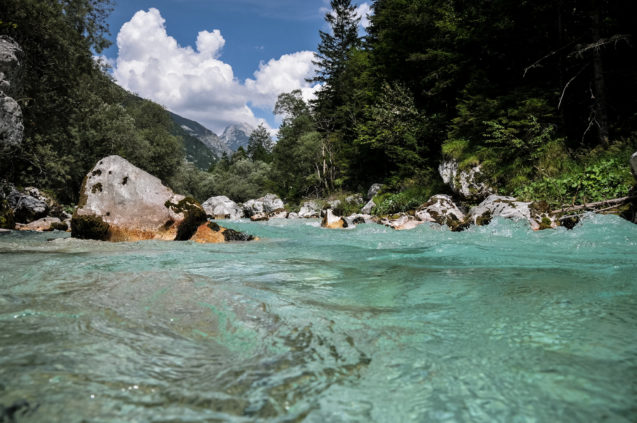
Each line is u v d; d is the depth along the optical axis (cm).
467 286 261
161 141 3438
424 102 2175
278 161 4378
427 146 1950
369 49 2936
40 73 1784
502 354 137
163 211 707
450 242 564
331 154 3447
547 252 428
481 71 1541
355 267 362
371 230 895
